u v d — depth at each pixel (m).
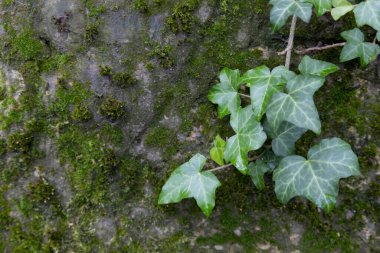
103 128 0.40
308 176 0.36
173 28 0.41
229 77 0.39
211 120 0.40
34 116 0.39
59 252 0.37
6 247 0.37
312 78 0.36
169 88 0.41
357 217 0.38
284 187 0.36
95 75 0.40
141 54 0.41
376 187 0.39
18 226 0.37
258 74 0.37
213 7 0.41
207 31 0.41
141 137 0.40
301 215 0.38
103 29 0.41
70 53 0.41
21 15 0.41
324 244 0.38
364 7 0.37
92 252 0.38
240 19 0.41
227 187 0.39
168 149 0.40
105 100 0.40
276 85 0.36
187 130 0.40
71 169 0.39
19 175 0.38
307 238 0.38
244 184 0.39
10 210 0.38
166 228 0.39
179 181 0.37
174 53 0.41
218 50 0.41
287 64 0.40
